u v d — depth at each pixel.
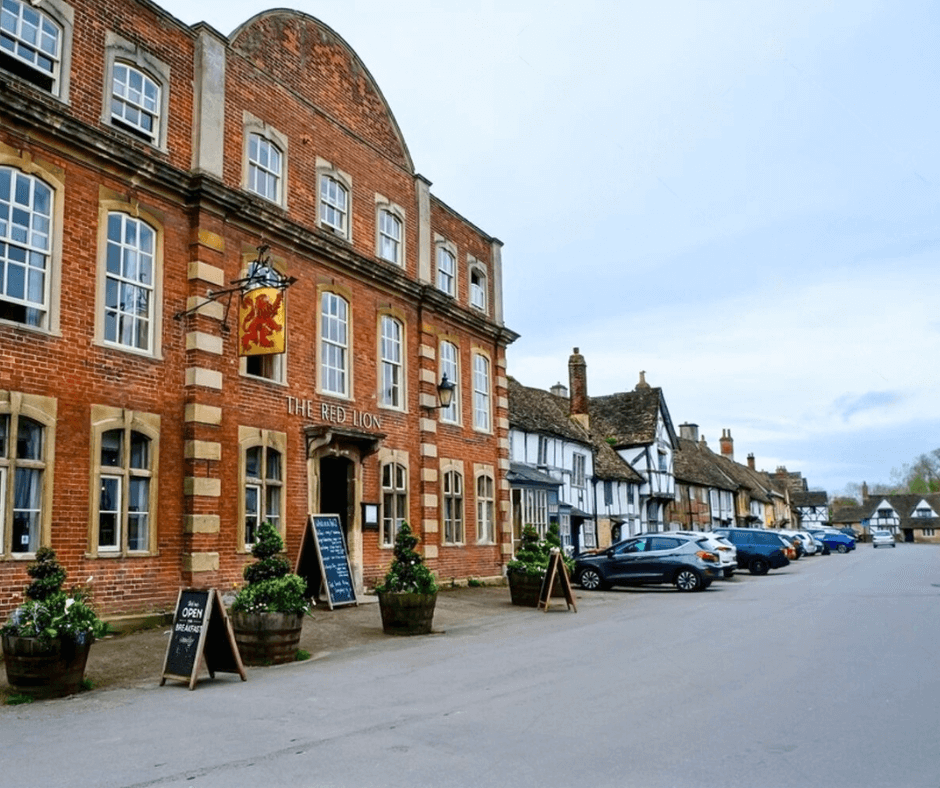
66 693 8.91
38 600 9.14
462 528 22.81
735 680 8.93
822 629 13.09
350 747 6.48
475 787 5.41
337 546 16.77
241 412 15.55
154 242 14.38
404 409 20.77
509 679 9.29
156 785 5.61
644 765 5.82
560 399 40.91
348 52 19.92
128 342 13.80
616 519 39.72
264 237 16.53
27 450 12.05
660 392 46.47
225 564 14.80
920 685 8.54
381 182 20.77
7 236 12.05
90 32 13.56
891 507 111.19
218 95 15.70
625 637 12.76
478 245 25.50
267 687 9.26
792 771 5.67
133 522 13.49
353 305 19.14
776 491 83.00
